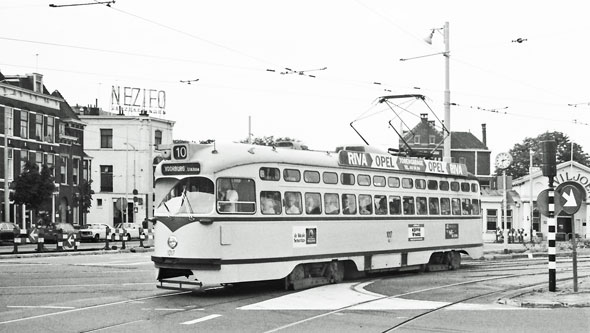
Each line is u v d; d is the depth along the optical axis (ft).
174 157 55.06
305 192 61.41
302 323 40.73
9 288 58.44
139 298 52.03
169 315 43.52
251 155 56.80
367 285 62.95
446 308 47.32
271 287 60.80
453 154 315.58
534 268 84.74
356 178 67.82
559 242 176.35
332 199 64.44
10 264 87.71
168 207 54.65
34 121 188.85
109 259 99.04
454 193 83.71
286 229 58.80
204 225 53.01
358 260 67.00
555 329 38.68
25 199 164.96
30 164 168.76
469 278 70.49
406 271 79.61
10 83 187.73
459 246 83.46
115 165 264.31
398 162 74.13
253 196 56.39
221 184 54.08
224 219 53.83
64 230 169.17
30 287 59.26
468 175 87.04
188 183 54.49
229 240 53.98
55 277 68.74
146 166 264.11
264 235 56.75
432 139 296.30
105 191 263.90
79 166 219.61
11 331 37.22
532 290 56.44
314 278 62.08
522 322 41.22
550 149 55.47
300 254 59.88
